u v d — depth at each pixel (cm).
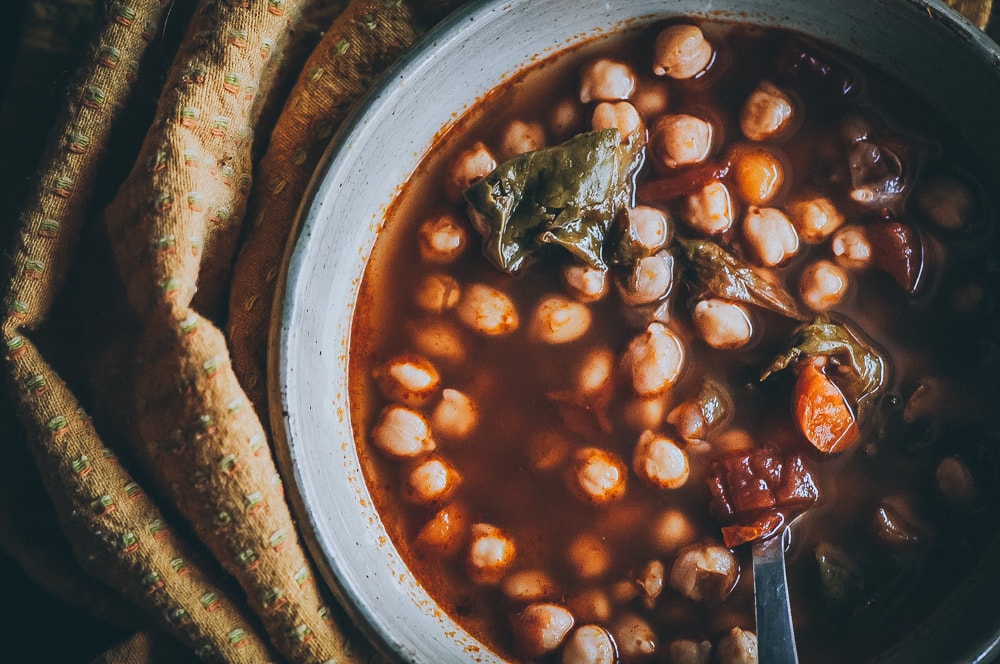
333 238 28
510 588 29
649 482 29
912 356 29
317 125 30
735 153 30
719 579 29
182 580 28
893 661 28
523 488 29
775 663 27
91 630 30
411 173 30
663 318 30
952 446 29
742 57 30
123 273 28
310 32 31
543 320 30
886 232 29
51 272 29
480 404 30
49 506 30
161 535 28
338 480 29
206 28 29
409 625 28
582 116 30
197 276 29
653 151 30
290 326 28
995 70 28
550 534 29
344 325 29
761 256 29
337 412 29
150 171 28
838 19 29
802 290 29
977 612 28
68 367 30
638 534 29
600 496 29
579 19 29
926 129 29
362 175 29
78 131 29
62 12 31
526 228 29
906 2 28
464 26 28
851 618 29
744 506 29
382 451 29
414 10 29
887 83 29
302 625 28
